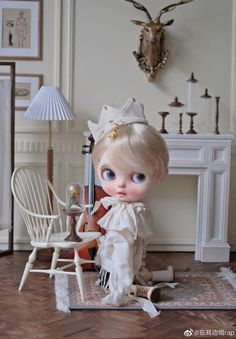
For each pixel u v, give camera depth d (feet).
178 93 2.87
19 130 2.82
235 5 2.84
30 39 2.81
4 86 2.63
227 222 2.72
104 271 2.17
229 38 2.87
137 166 2.01
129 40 2.84
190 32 2.85
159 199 2.88
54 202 2.84
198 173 2.66
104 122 2.16
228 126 2.89
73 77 2.84
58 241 2.05
